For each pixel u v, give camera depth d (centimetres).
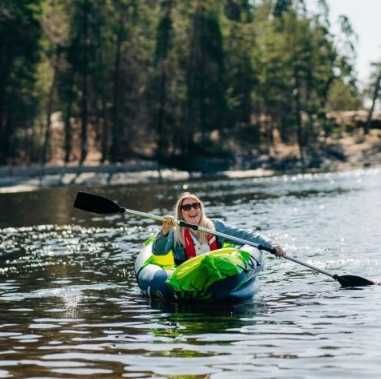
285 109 10250
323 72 10781
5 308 1222
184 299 1214
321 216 2714
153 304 1219
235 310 1152
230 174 7806
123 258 1783
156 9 9012
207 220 1320
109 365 880
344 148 9569
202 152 8500
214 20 8844
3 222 2933
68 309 1199
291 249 1834
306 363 862
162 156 8188
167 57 8475
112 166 6688
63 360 905
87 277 1510
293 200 3616
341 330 1001
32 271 1619
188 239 1302
